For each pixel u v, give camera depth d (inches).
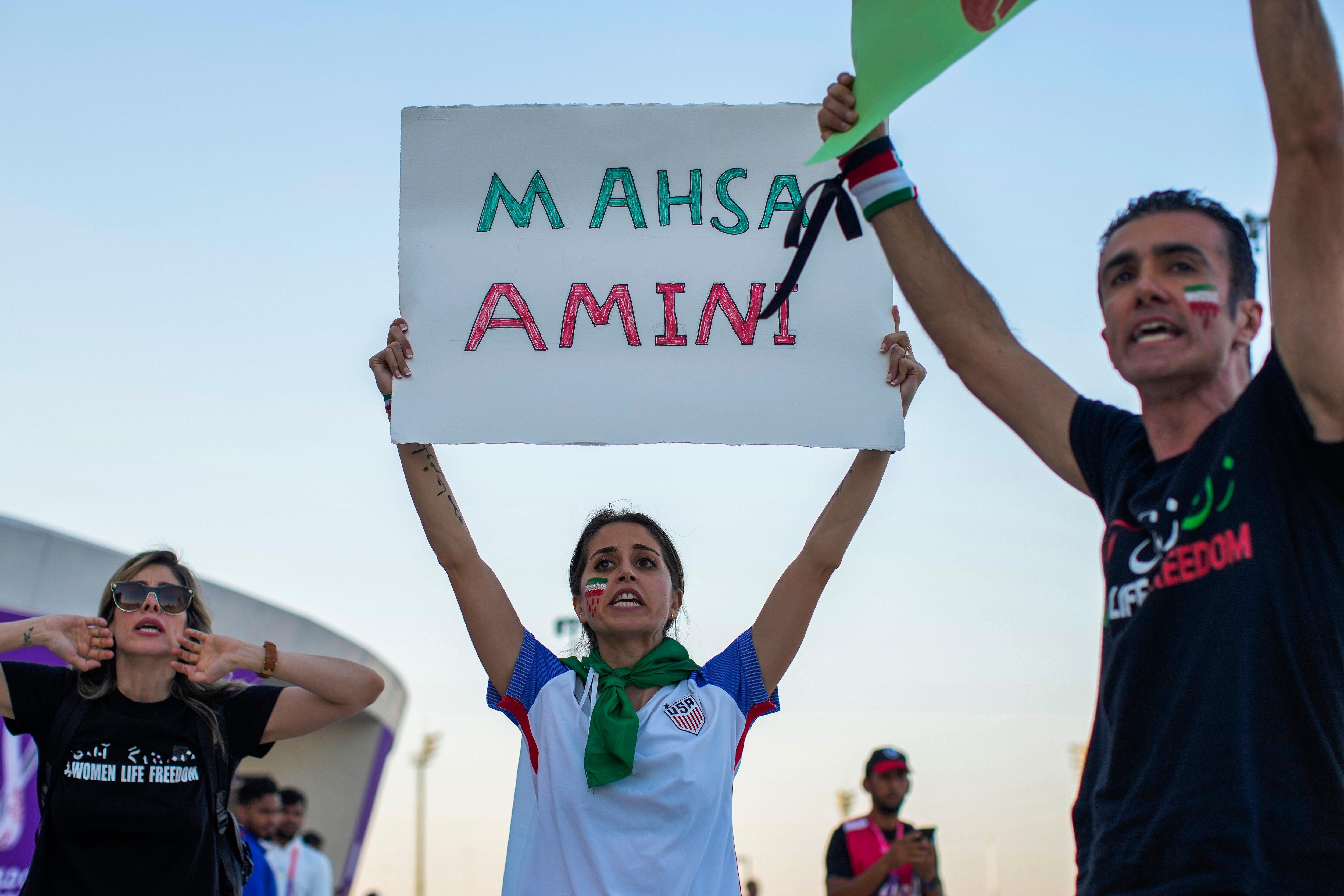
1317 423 84.4
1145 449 97.7
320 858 382.9
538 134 158.1
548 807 144.6
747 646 159.3
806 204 140.6
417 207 156.6
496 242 155.6
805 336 153.4
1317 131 82.4
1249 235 98.3
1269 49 84.4
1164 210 96.7
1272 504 84.9
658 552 160.9
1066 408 106.3
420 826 1315.2
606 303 153.9
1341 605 83.1
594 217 156.5
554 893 139.9
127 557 536.1
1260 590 83.3
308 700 169.5
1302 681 82.0
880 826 275.6
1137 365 94.0
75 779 155.1
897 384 152.1
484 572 157.2
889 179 113.0
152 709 160.7
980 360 110.0
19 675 159.3
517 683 153.3
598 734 142.8
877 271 154.9
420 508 155.3
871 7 113.7
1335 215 82.8
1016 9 103.4
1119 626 91.0
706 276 154.9
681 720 148.3
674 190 157.3
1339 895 78.4
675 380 151.9
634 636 156.0
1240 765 80.7
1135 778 86.7
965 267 113.0
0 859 397.1
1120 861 85.4
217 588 627.8
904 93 109.0
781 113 159.0
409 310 153.6
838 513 161.2
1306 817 79.7
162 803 155.4
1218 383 94.0
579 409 150.9
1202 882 79.7
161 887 154.9
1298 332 83.6
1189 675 84.7
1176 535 88.6
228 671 161.3
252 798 346.9
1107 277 97.8
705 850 142.0
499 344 152.9
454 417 150.6
